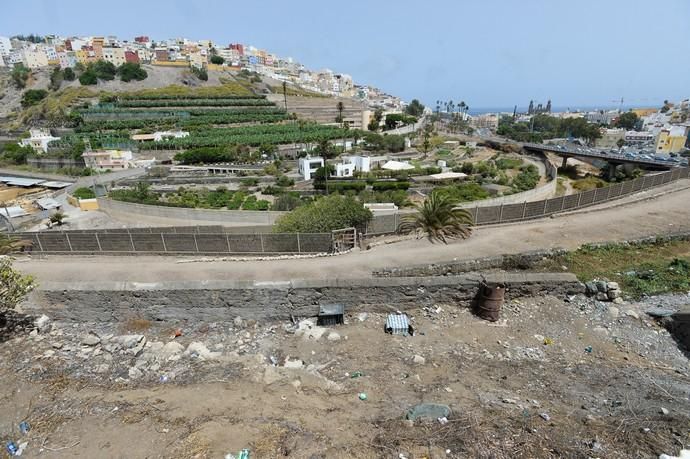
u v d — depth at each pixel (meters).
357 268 11.05
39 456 4.33
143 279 10.75
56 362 6.53
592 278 10.19
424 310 8.73
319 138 72.94
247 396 5.47
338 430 4.70
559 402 5.55
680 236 13.19
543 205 16.53
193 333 7.98
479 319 8.52
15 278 7.32
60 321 8.28
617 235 13.66
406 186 43.62
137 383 5.95
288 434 4.55
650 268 10.78
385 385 6.04
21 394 5.56
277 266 11.37
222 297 8.33
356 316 8.54
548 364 6.98
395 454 4.21
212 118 92.31
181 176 53.06
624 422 4.86
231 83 127.00
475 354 7.25
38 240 13.68
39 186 53.38
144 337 7.46
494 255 11.84
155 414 4.98
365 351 7.18
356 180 46.72
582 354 7.50
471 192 37.78
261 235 13.73
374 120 105.19
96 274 11.20
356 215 15.23
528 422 4.84
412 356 7.03
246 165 60.12
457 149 75.94
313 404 5.36
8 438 4.64
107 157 61.72
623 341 7.95
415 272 10.80
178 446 4.34
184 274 11.01
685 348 7.80
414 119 107.62
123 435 4.58
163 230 19.89
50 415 5.03
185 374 6.18
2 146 78.12
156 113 92.56
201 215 30.83
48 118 90.88
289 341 7.57
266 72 172.38
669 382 6.35
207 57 148.38
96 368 6.39
